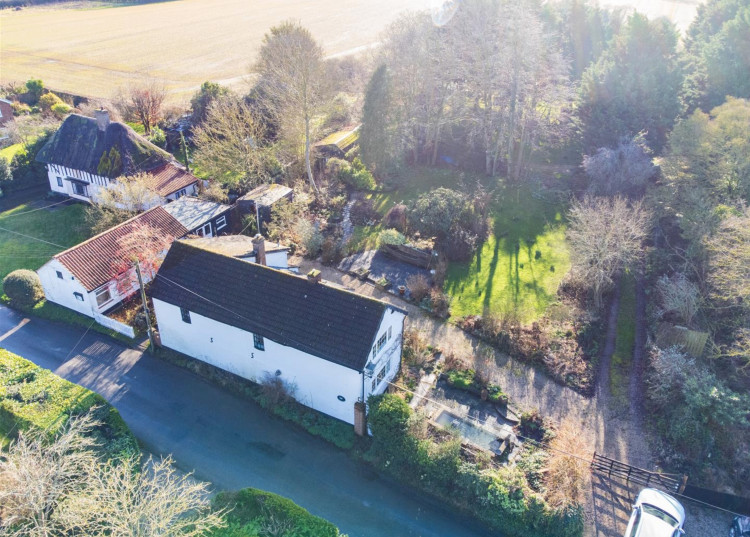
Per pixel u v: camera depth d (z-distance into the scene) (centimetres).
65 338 3484
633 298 3891
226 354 3175
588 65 6900
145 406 2998
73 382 3133
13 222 4669
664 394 2980
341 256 4306
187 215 4338
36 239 4441
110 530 2205
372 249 4422
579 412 3023
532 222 4788
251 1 14150
